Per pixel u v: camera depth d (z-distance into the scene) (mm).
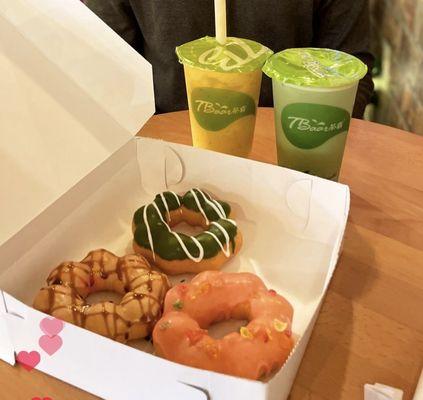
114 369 341
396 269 469
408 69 904
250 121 558
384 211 535
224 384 304
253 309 412
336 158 517
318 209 486
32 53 469
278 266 479
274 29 840
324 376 378
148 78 561
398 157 611
